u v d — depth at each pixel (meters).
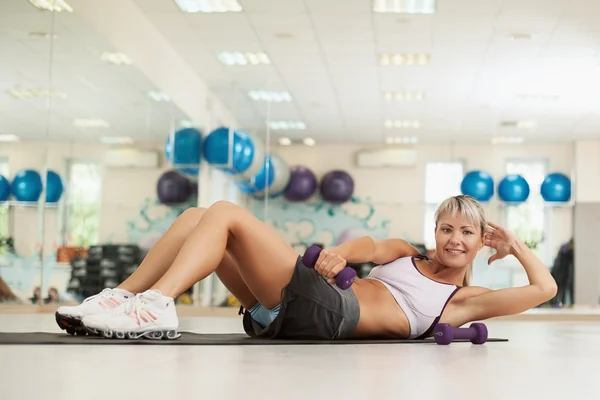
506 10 7.35
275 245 2.63
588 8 7.25
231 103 9.55
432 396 1.44
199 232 2.52
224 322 5.85
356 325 2.76
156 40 8.36
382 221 9.30
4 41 6.91
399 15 7.56
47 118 7.39
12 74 6.97
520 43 8.18
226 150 9.12
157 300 2.48
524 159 9.40
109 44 7.56
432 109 9.58
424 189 9.43
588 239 9.09
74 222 7.91
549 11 7.35
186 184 8.91
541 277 2.90
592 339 3.86
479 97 9.43
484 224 2.91
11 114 7.04
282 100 9.52
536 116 9.41
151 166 8.59
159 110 8.56
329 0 7.27
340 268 2.55
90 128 7.88
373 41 8.25
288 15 7.67
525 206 9.24
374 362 2.06
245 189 9.38
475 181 9.30
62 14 7.16
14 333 2.88
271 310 2.73
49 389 1.41
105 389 1.43
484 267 8.43
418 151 9.51
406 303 2.86
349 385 1.57
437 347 2.70
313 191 9.44
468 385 1.63
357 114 9.61
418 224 9.31
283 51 8.62
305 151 9.55
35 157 7.35
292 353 2.26
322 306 2.66
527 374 1.91
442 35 8.03
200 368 1.80
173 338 2.56
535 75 8.99
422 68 8.93
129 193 8.38
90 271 8.09
